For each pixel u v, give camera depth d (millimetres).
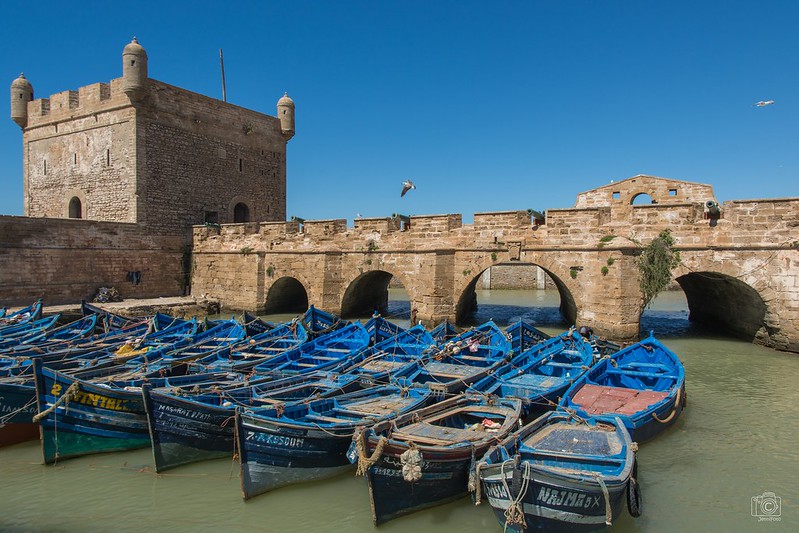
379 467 11195
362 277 37938
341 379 18188
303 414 14688
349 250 36281
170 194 43812
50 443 14828
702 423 16938
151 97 42125
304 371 19766
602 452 11852
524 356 20688
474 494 12375
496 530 11445
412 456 10789
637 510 10930
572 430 13070
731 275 26250
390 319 40812
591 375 17969
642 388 18203
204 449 14602
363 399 16297
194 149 45750
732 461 14336
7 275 34531
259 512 12375
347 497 13055
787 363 24078
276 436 12812
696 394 19797
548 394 16453
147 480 13984
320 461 13516
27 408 16266
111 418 15359
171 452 14102
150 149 42250
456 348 21719
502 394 17391
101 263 39406
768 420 17156
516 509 9992
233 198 49438
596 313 28109
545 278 64188
